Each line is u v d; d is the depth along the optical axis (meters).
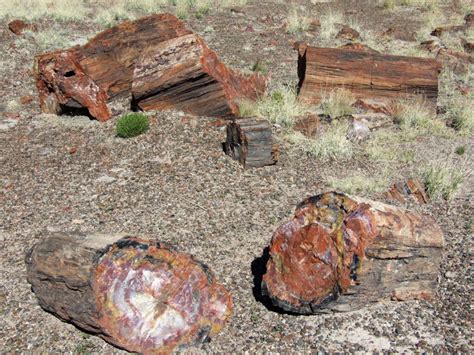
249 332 2.54
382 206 2.59
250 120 4.05
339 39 7.55
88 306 2.43
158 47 4.74
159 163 4.07
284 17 8.59
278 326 2.56
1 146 4.52
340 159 4.18
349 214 2.52
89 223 3.43
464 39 7.41
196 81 4.61
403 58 5.15
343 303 2.54
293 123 4.60
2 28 7.27
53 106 5.01
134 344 2.44
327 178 3.88
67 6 8.32
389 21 8.72
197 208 3.53
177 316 2.50
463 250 3.08
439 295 2.72
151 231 3.31
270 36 7.60
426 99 5.07
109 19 7.91
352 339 2.46
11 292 2.88
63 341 2.53
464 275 2.86
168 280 2.54
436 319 2.56
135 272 2.52
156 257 2.57
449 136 4.59
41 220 3.50
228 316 2.60
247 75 5.20
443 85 5.92
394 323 2.53
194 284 2.57
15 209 3.64
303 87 5.10
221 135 4.43
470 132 4.71
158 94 4.73
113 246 2.52
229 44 7.19
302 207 2.64
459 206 3.57
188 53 4.62
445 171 3.80
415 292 2.66
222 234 3.28
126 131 4.44
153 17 5.72
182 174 3.92
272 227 3.35
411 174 3.97
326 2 9.98
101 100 4.90
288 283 2.60
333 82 5.07
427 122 4.76
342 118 4.62
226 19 8.28
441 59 6.43
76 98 4.80
